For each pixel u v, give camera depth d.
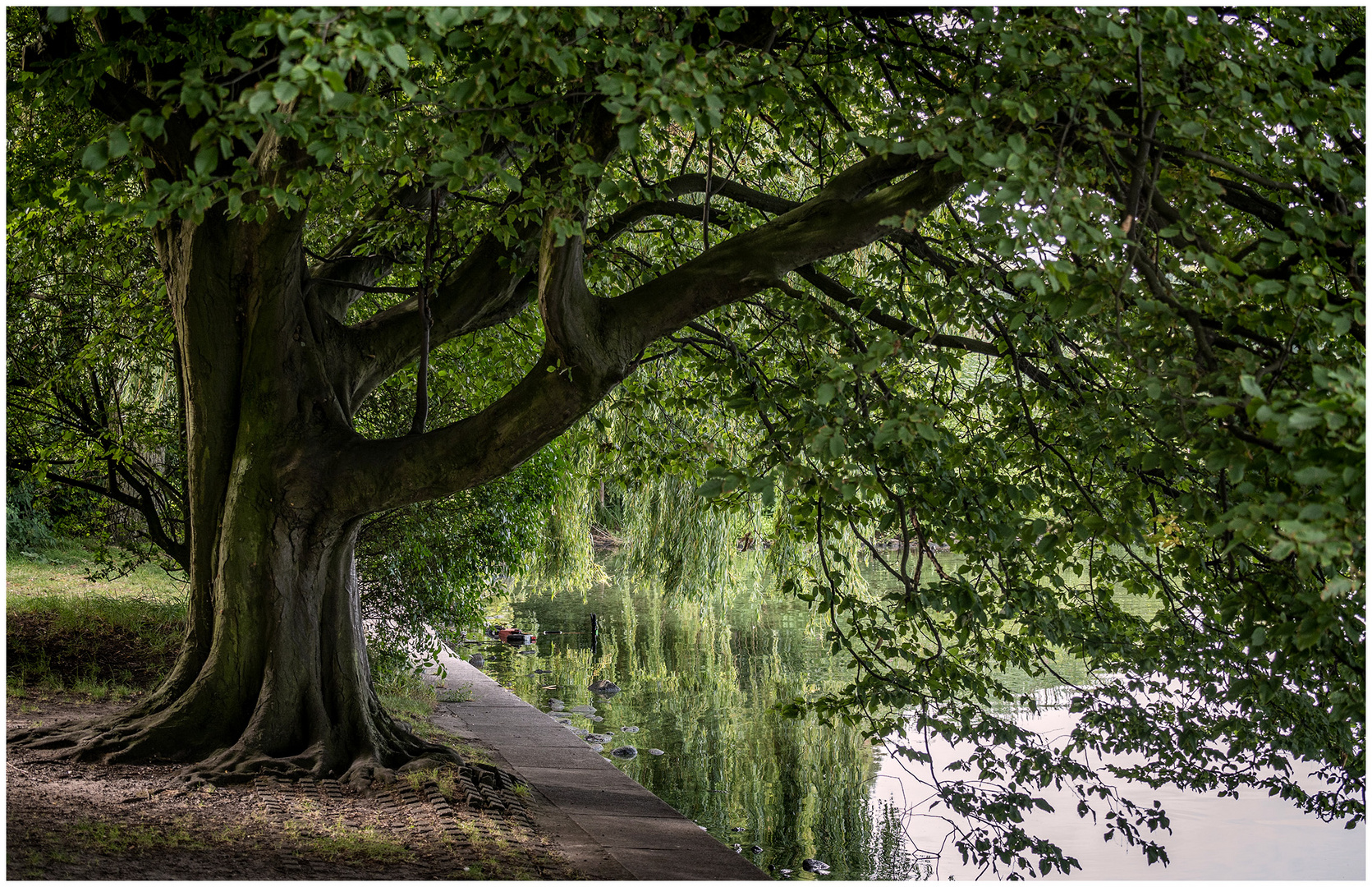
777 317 7.73
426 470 6.94
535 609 24.64
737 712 14.30
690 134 9.30
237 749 7.10
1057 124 4.43
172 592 15.71
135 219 7.86
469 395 11.30
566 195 5.38
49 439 11.20
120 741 7.05
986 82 4.66
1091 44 4.36
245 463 7.30
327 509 7.32
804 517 6.02
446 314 8.21
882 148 4.09
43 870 4.58
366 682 8.09
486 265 8.24
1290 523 2.90
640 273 8.84
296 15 3.24
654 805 8.56
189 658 7.52
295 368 7.43
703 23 5.54
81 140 7.88
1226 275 4.07
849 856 9.20
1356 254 3.76
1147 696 6.96
